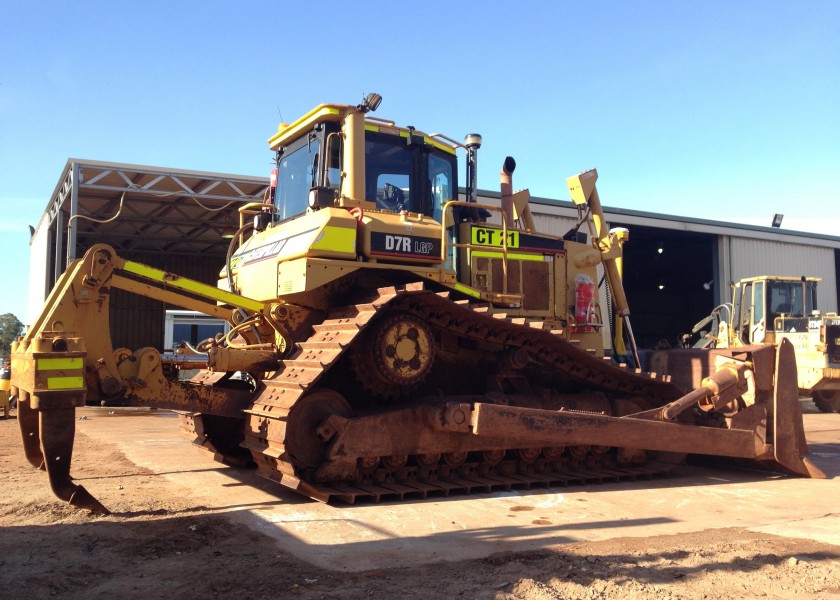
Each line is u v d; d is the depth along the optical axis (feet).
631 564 13.87
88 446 31.81
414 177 24.08
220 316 22.35
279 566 13.71
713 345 58.80
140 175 62.34
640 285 112.47
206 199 68.23
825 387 52.60
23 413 19.79
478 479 21.98
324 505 19.15
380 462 20.70
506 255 24.43
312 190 21.57
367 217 21.70
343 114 23.13
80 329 18.42
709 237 87.61
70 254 57.47
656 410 22.97
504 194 27.43
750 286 57.77
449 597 12.00
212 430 25.11
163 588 12.44
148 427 40.81
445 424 20.25
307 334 21.65
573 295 26.89
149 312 99.60
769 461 25.07
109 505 19.02
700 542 15.66
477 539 15.88
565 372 24.20
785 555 14.62
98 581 12.82
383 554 14.62
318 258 20.61
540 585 12.48
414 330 20.58
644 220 77.51
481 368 23.66
